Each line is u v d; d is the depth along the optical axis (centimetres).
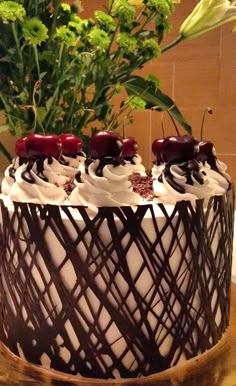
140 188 37
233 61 80
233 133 83
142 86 50
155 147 39
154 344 33
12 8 41
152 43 46
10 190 36
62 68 45
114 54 47
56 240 32
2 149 51
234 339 39
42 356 35
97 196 32
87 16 79
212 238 35
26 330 35
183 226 33
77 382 33
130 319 33
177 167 35
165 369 34
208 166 40
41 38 41
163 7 45
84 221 31
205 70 81
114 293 32
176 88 83
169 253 33
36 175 34
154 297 33
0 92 45
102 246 31
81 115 48
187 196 34
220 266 37
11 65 45
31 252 33
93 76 46
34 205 32
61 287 33
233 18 48
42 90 46
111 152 32
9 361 36
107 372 33
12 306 36
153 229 32
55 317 33
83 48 46
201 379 33
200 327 36
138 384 33
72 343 33
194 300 35
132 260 32
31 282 34
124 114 75
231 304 45
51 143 35
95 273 32
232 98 81
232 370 34
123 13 45
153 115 83
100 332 33
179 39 49
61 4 47
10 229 34
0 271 37
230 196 39
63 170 38
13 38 45
